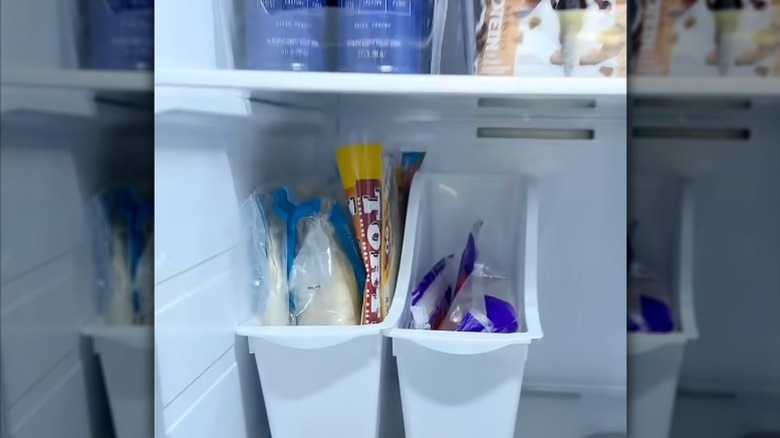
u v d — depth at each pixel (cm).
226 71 61
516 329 74
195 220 62
